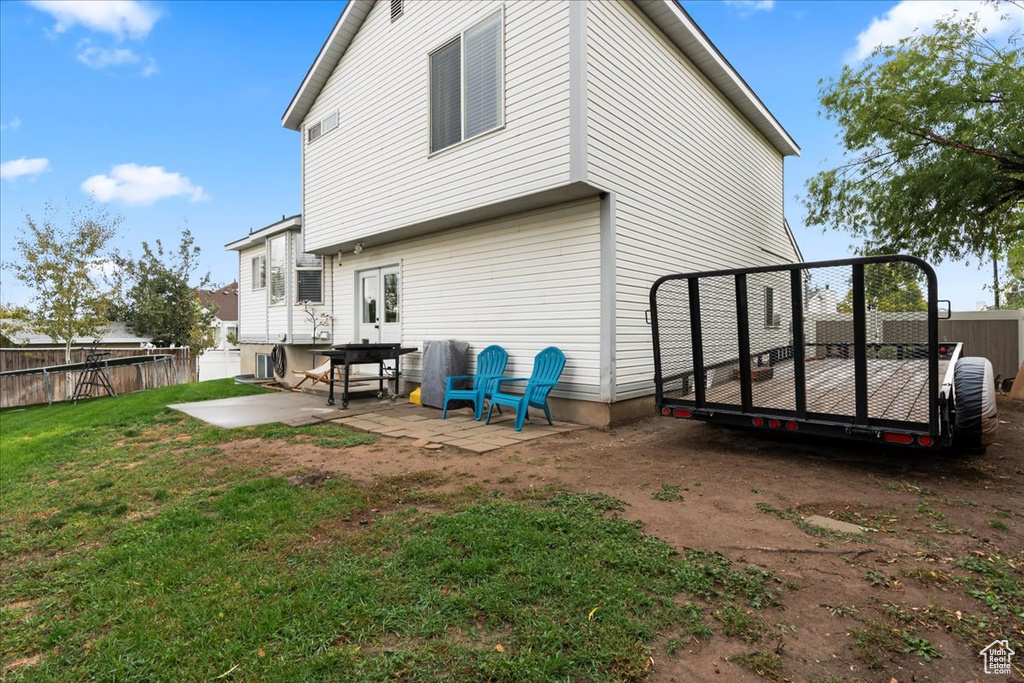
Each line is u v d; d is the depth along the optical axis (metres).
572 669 1.83
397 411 7.80
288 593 2.43
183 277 23.59
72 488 4.42
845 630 2.07
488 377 7.07
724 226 10.07
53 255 14.56
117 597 2.47
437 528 3.15
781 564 2.64
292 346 11.43
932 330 3.69
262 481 4.25
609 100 6.52
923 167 9.92
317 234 10.38
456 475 4.39
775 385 4.66
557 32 6.20
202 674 1.88
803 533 3.02
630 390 6.88
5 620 2.34
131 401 9.86
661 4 7.20
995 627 2.08
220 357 17.39
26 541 3.30
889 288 3.93
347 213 9.62
